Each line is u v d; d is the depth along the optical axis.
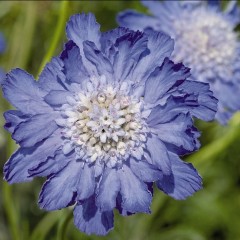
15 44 0.42
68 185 0.27
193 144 0.26
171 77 0.27
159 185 0.27
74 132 0.28
